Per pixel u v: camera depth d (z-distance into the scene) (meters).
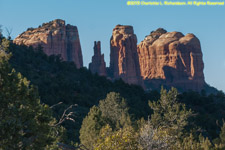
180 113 87.62
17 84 37.62
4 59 38.81
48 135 38.88
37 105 38.34
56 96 193.50
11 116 35.16
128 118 107.94
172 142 46.16
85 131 85.31
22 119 35.66
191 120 117.50
